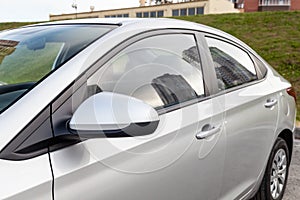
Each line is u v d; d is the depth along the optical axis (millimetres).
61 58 1690
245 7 48281
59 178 1296
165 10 41812
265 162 2777
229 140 2211
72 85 1482
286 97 3096
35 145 1304
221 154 2133
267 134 2732
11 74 1705
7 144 1258
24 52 1893
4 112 1368
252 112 2490
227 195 2299
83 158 1384
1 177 1189
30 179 1232
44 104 1384
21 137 1288
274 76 3098
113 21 2043
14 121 1320
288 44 11484
